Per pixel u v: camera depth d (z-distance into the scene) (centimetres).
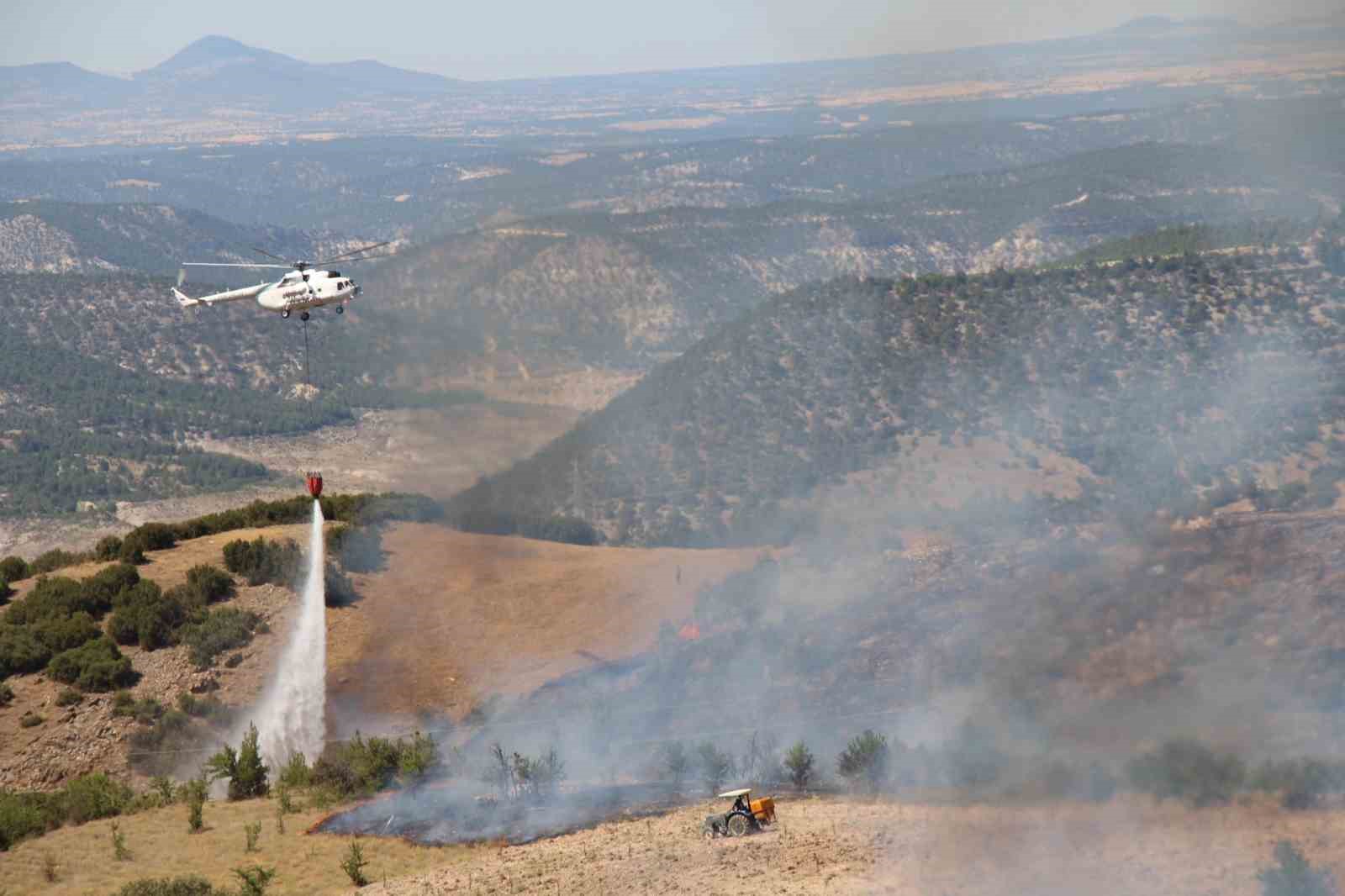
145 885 4409
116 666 7006
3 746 6475
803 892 3712
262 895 4409
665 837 4584
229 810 5531
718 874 3997
